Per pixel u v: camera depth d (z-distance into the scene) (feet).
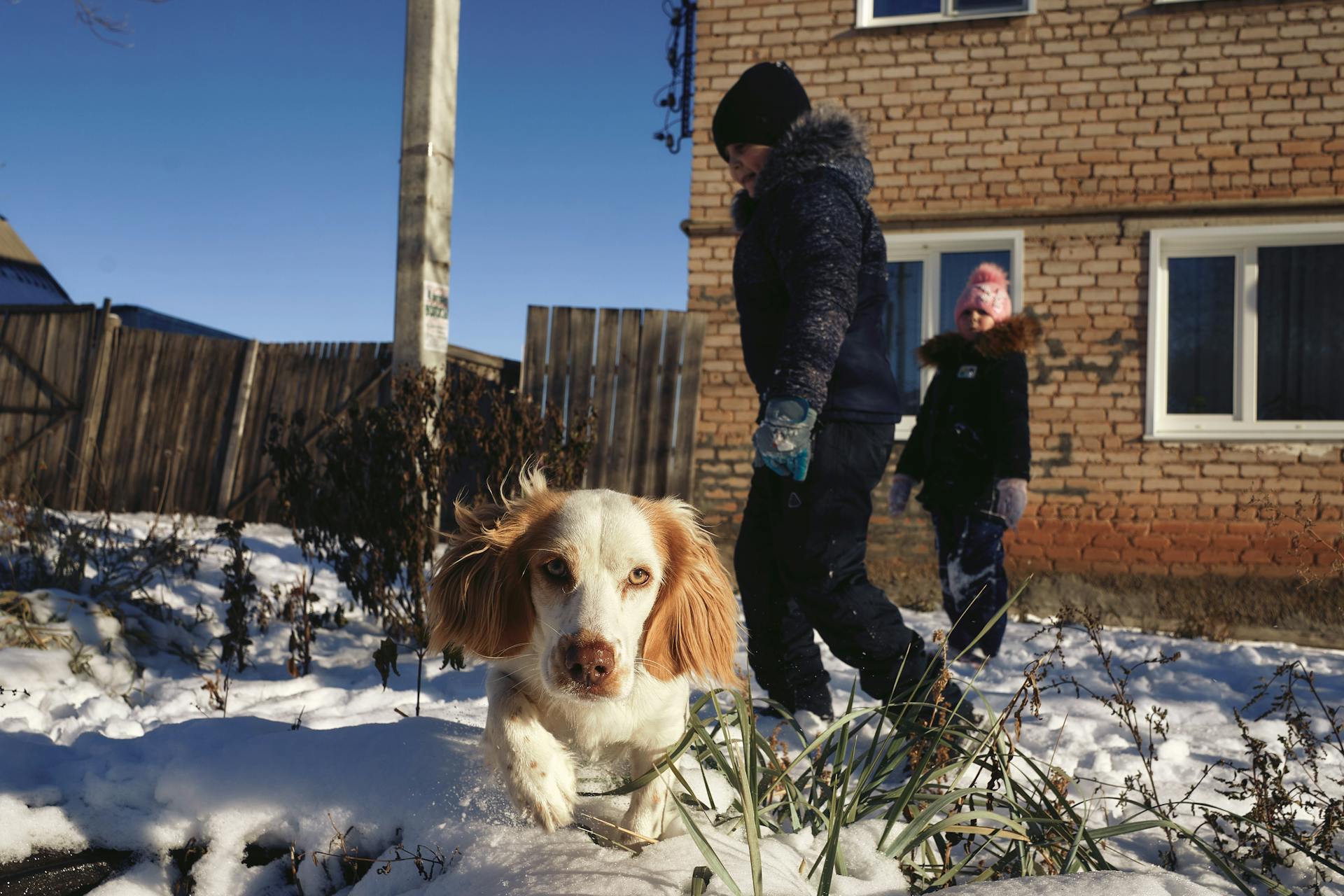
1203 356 22.52
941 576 15.38
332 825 6.88
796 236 9.27
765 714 10.34
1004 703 12.19
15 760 7.77
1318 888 6.87
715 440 23.72
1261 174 21.85
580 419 15.88
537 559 6.57
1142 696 13.28
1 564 15.28
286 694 12.12
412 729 7.86
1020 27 22.93
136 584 15.39
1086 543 21.99
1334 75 21.57
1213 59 22.09
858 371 9.52
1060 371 22.39
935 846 7.08
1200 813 8.40
